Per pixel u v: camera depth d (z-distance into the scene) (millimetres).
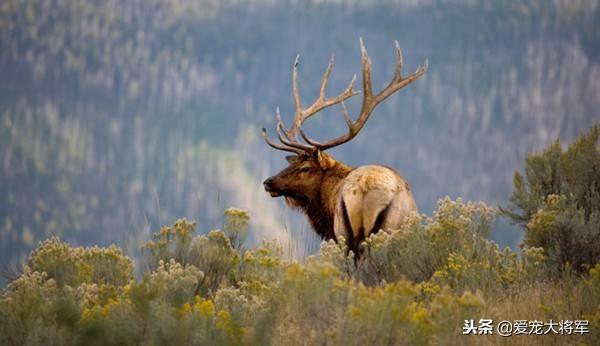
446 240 27594
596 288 25062
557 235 28875
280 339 22062
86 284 25156
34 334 21812
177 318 21719
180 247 27609
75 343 21422
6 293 24234
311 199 35906
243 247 28578
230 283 27266
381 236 28656
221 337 21359
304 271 21891
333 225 35312
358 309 20984
